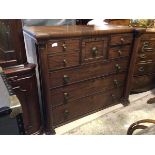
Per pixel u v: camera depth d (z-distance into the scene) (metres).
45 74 1.46
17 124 0.93
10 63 1.40
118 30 1.74
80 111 1.98
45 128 1.79
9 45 1.35
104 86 2.03
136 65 2.38
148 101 2.41
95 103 2.08
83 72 1.74
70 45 1.52
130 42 1.95
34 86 1.53
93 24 2.06
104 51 1.78
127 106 2.34
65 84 1.67
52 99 1.67
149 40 2.27
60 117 1.84
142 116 2.14
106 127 1.94
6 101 0.85
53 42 1.41
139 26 2.26
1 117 0.82
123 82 2.22
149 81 2.67
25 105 1.53
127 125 1.98
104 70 1.91
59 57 1.51
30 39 1.59
